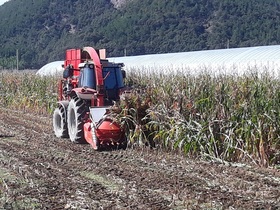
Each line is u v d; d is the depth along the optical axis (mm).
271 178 9484
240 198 8156
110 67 14141
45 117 21156
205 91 11961
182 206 7793
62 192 8727
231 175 9750
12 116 21609
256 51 21188
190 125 11609
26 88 24625
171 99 12438
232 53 22469
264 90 11172
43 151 12711
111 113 12617
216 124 11328
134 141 12656
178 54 26812
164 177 9641
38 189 8938
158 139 12422
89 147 13219
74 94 14648
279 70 15672
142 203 7945
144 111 12609
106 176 9875
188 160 11258
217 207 7684
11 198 8344
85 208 7734
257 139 10719
